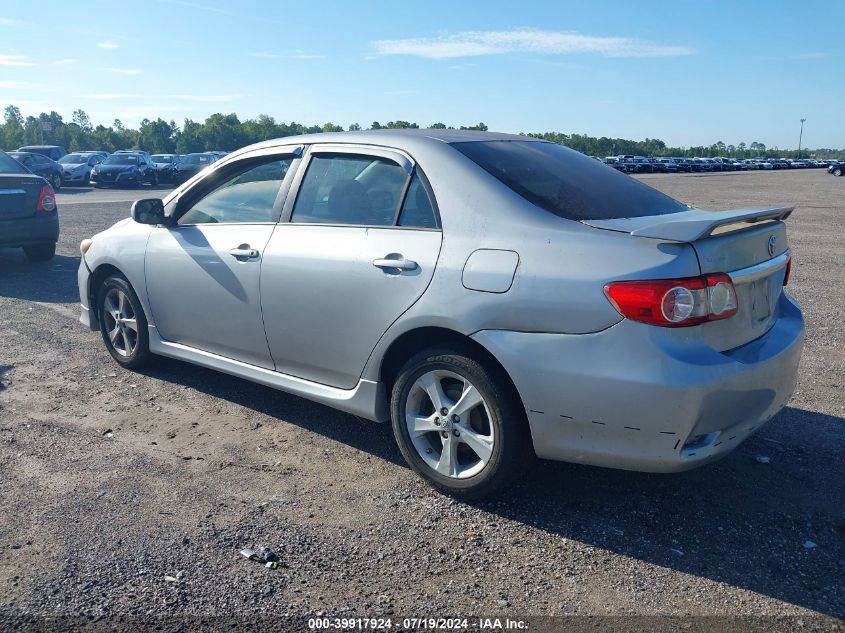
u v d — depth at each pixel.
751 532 3.45
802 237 14.50
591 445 3.28
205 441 4.41
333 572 3.12
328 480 3.94
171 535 3.38
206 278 4.73
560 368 3.24
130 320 5.49
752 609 2.90
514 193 3.62
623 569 3.16
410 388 3.79
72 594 2.95
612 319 3.14
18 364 5.79
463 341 3.61
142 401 5.04
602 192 3.91
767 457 4.21
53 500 3.68
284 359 4.40
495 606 2.91
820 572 3.15
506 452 3.49
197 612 2.86
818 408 4.97
